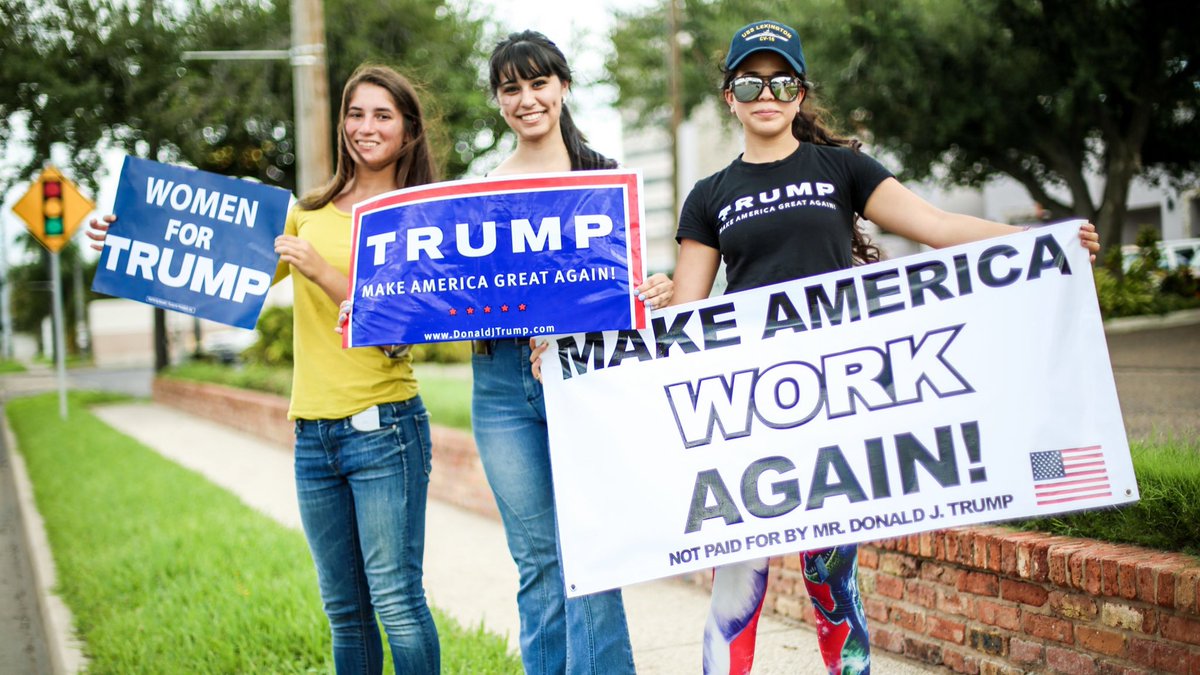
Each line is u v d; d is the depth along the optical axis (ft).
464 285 9.57
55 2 63.72
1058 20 53.47
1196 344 34.71
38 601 18.79
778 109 9.39
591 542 9.65
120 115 67.00
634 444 9.69
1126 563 9.82
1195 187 77.82
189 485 27.50
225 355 116.98
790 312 9.56
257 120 68.33
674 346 9.71
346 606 10.41
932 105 59.62
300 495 10.25
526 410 10.16
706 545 9.55
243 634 13.76
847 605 9.78
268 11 69.10
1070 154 62.85
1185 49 53.21
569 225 9.59
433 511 25.02
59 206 48.96
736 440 9.61
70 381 115.03
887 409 9.45
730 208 9.71
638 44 86.12
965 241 9.36
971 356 9.39
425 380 43.96
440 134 12.22
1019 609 11.00
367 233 9.80
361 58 66.44
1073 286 9.33
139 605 15.88
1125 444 9.16
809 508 9.46
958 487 9.32
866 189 9.59
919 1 55.77
